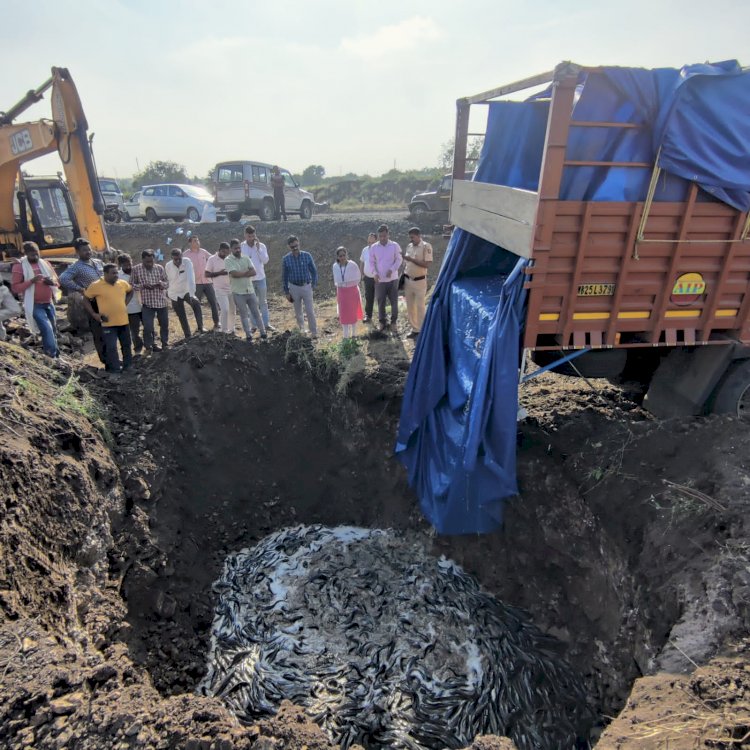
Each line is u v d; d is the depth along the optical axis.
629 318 6.16
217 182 24.31
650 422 7.06
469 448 6.35
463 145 8.34
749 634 4.44
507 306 6.08
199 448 8.80
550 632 6.78
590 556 6.52
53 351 9.84
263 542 8.60
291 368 9.98
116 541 6.73
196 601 7.21
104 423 7.92
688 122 5.33
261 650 6.74
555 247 5.67
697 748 3.62
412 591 7.59
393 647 6.73
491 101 7.47
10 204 14.45
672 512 5.74
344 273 11.02
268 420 9.55
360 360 9.91
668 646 4.68
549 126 5.13
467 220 7.83
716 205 5.74
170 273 11.09
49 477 5.96
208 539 8.22
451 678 6.35
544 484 7.24
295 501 9.23
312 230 21.59
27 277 9.40
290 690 6.18
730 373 6.80
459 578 7.76
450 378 7.62
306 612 7.29
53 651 4.20
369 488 9.22
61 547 5.70
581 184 5.54
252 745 3.75
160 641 6.41
